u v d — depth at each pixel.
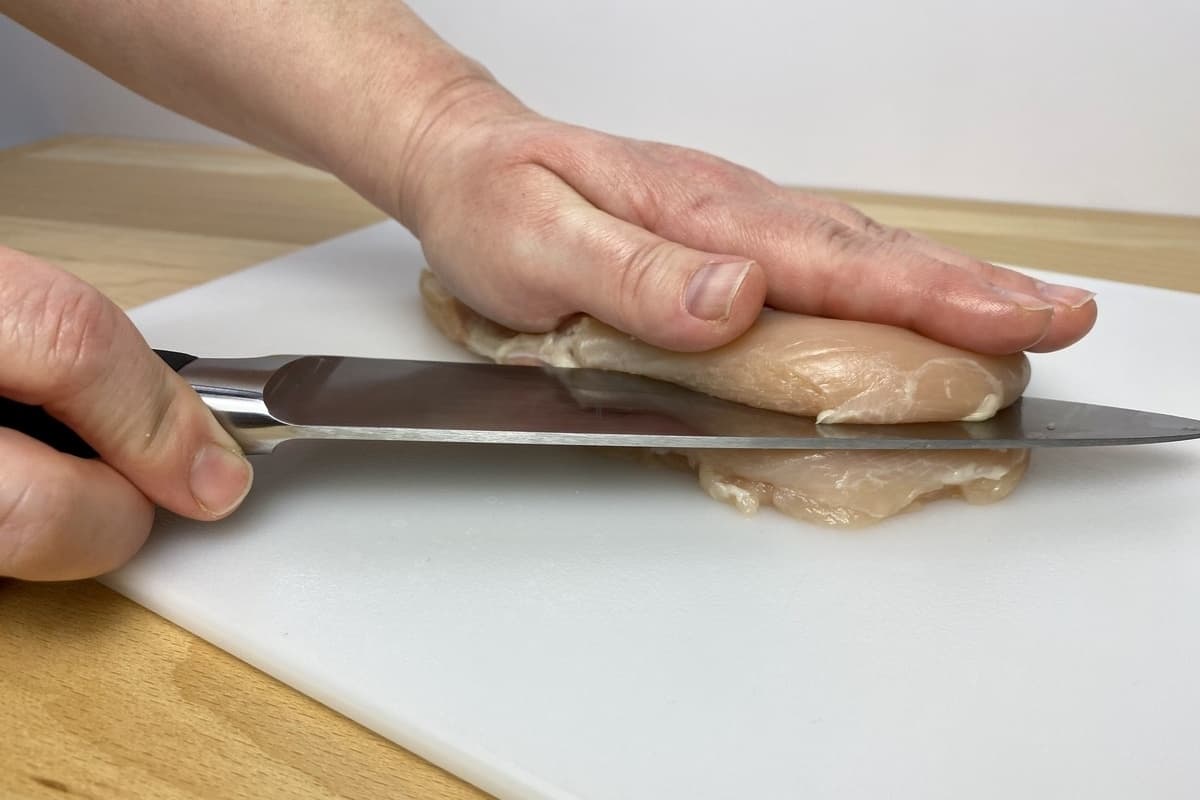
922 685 0.31
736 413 0.36
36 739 0.30
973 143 0.58
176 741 0.30
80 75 0.73
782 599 0.33
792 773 0.30
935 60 0.57
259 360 0.36
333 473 0.37
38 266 0.31
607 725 0.30
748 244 0.37
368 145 0.42
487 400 0.36
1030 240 0.53
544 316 0.39
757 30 0.59
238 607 0.33
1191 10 0.53
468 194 0.40
